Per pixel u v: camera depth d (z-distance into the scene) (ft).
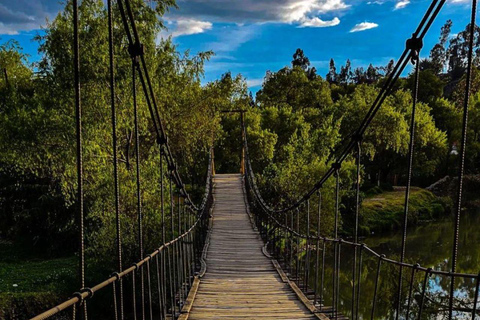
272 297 17.84
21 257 45.39
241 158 77.05
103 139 31.83
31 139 30.91
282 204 49.70
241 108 72.95
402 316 30.32
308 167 50.80
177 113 42.78
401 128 74.95
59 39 30.35
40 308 30.07
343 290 37.65
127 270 9.55
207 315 15.25
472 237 61.00
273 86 120.16
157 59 35.06
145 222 31.48
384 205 74.64
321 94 117.70
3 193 49.06
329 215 48.60
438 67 203.51
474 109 100.58
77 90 6.59
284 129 88.33
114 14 30.60
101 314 31.30
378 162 93.61
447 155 99.30
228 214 43.50
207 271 23.03
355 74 255.29
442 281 36.63
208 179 49.11
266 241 31.86
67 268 38.70
